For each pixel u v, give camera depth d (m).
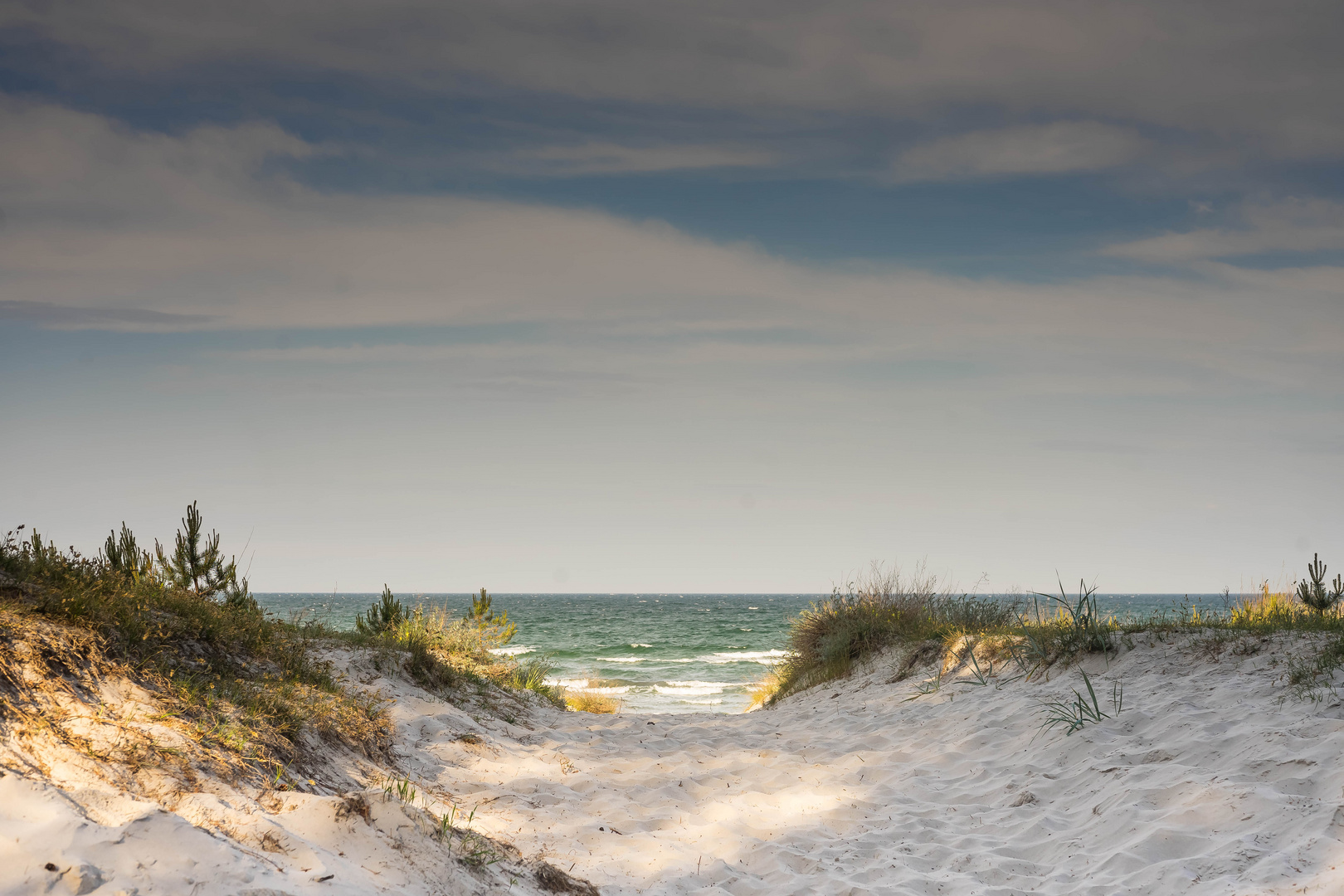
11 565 5.49
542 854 4.86
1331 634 7.75
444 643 12.23
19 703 3.82
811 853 5.25
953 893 4.51
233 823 3.40
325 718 6.00
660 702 20.50
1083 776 6.16
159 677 5.07
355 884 3.18
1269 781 5.09
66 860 2.54
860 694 12.20
